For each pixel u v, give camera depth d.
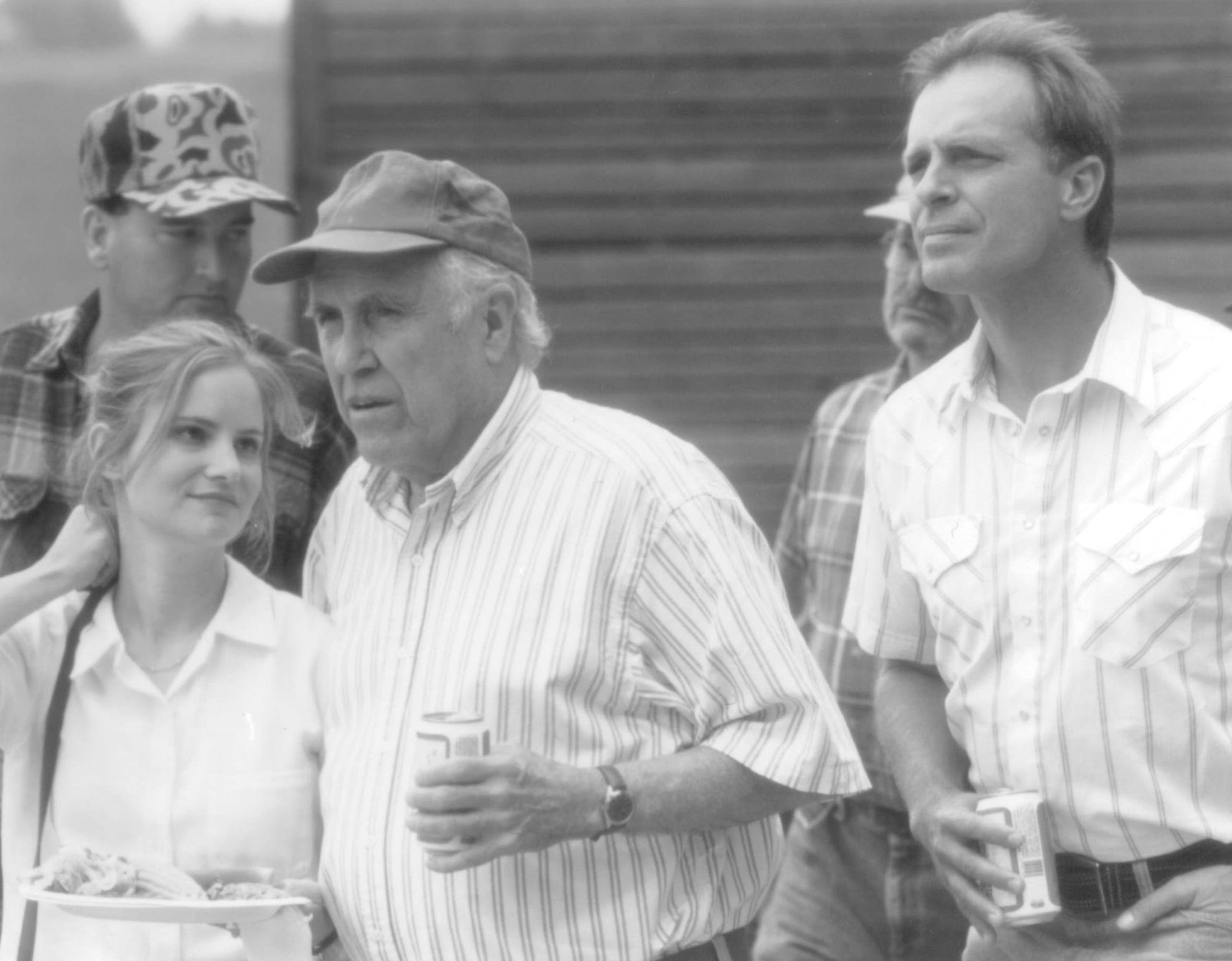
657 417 21.66
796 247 21.47
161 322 11.57
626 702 10.05
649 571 10.04
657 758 9.88
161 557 10.86
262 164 19.70
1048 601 9.95
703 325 21.56
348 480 11.48
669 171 21.39
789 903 15.53
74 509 12.70
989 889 9.97
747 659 9.93
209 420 10.71
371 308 10.15
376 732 10.27
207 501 10.71
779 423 21.61
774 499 21.59
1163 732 9.65
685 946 10.14
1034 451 10.12
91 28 18.47
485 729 9.31
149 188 12.92
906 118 21.31
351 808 10.24
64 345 13.16
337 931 10.54
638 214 21.47
